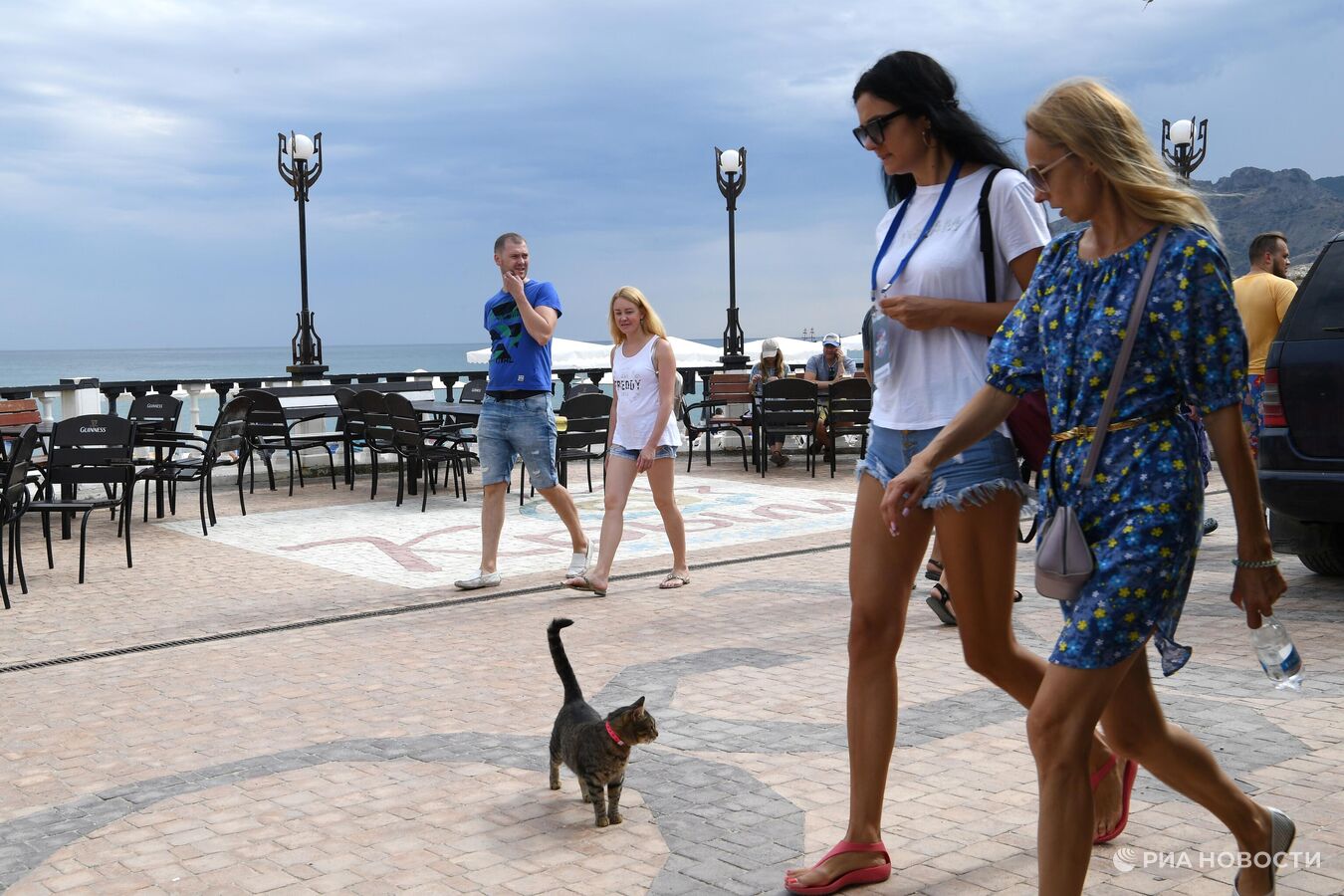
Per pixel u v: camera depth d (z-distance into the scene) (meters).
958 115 3.34
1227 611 6.54
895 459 3.31
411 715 5.15
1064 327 2.73
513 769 4.41
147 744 4.85
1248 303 8.37
